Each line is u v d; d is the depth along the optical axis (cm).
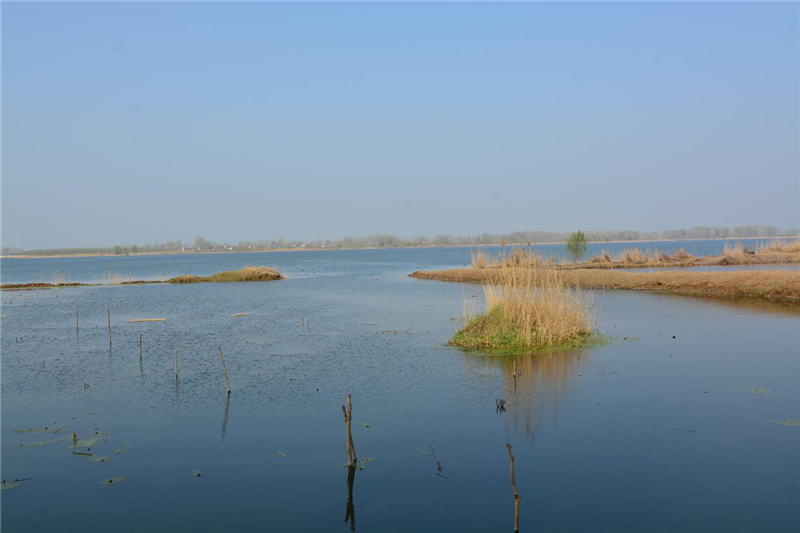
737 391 1562
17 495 1051
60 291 5528
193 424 1408
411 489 1043
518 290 2456
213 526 927
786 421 1325
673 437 1244
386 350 2236
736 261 6228
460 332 2392
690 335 2352
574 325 2402
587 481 1052
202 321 3194
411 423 1380
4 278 8569
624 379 1711
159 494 1045
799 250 6988
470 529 905
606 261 6444
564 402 1505
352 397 1605
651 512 941
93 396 1664
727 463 1110
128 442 1295
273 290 5228
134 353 2284
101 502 1018
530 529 900
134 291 5384
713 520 913
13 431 1377
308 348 2319
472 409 1472
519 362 1966
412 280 6031
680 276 4078
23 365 2083
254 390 1697
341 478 1095
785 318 2700
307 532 906
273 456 1202
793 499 973
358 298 4288
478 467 1123
